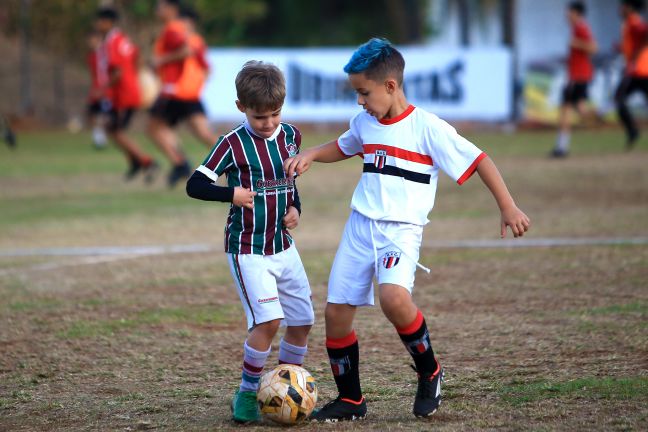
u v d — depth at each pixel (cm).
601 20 9431
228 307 2384
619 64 8006
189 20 5028
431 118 1492
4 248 3319
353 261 1502
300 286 1563
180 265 2962
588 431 1384
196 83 4884
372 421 1494
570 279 2559
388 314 1448
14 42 9912
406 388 1678
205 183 1487
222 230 3662
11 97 9038
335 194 4678
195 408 1602
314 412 1523
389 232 1480
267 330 1509
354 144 1569
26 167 5962
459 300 2372
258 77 1473
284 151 1542
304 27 14912
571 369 1734
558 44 9531
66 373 1845
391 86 1472
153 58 4875
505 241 3206
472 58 7856
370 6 14825
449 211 4000
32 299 2516
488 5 10950
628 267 2673
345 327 1504
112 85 5119
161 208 4275
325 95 7925
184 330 2155
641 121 8169
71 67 10000
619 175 4841
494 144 6919
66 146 7300
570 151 6222
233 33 12006
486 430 1407
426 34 12438
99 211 4184
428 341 1483
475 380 1698
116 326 2203
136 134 8256
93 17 9694
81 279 2772
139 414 1573
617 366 1738
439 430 1415
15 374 1845
